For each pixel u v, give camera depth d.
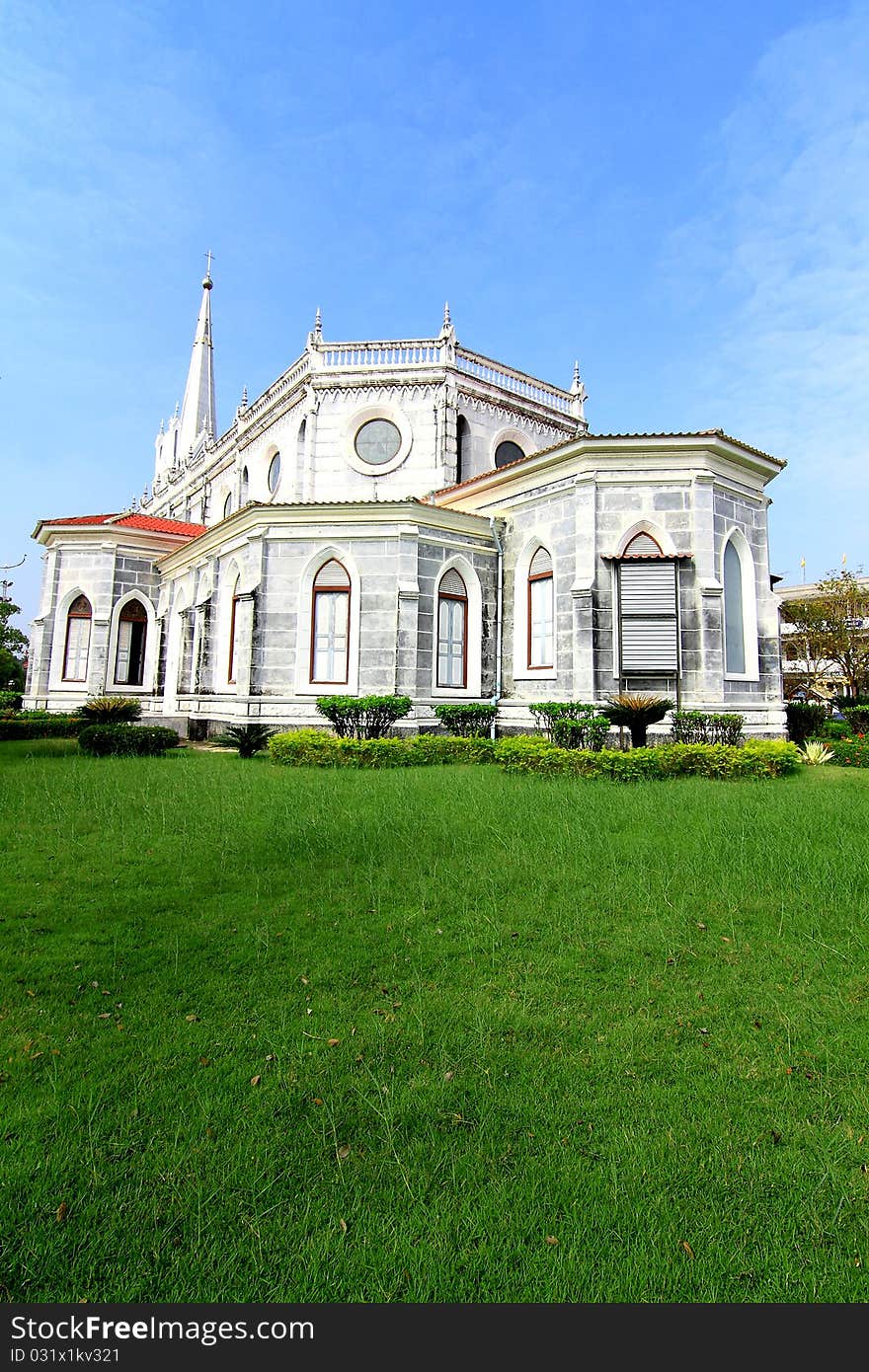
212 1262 2.68
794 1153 3.31
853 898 6.36
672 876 6.95
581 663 17.23
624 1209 2.96
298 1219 2.88
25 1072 3.78
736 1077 3.90
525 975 5.01
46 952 5.19
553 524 18.91
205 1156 3.19
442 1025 4.35
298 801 10.01
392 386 25.80
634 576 17.34
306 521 19.06
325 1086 3.72
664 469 17.73
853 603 37.53
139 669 28.05
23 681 46.34
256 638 18.84
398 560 18.64
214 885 6.62
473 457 26.61
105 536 27.38
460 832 8.37
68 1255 2.71
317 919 5.89
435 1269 2.66
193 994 4.66
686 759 13.88
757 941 5.61
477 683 19.86
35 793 10.59
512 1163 3.22
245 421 31.09
